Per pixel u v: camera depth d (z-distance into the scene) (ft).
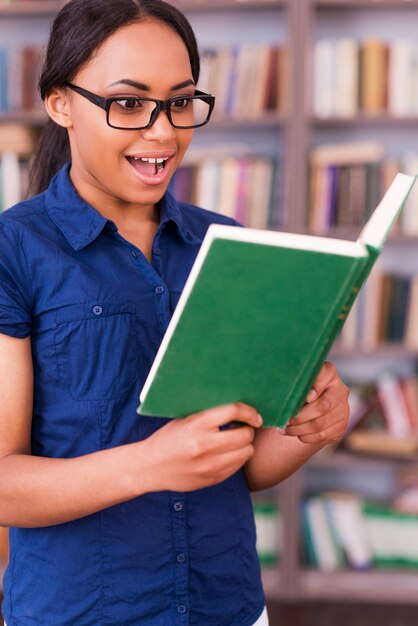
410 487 10.45
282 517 10.23
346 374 11.27
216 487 3.76
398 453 10.25
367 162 9.99
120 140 3.31
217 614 3.73
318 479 11.44
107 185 3.47
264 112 10.12
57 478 3.06
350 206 10.05
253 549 3.92
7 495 3.15
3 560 10.09
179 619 3.62
